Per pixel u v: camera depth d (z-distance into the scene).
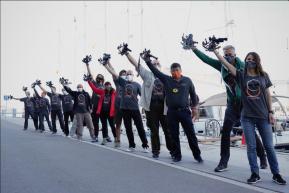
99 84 9.22
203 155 6.82
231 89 4.96
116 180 4.79
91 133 10.01
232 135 9.16
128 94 7.38
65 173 5.36
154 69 5.89
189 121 5.89
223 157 5.18
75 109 10.22
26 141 9.91
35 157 6.95
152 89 6.53
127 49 6.35
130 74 7.39
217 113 13.02
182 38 5.09
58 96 12.56
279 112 9.78
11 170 5.67
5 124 19.02
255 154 4.43
